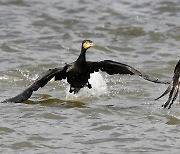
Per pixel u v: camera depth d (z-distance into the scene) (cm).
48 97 1661
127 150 1245
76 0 2878
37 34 2408
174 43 2323
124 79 1858
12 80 1850
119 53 2212
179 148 1259
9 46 2222
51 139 1304
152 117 1463
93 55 2183
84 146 1266
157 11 2703
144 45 2294
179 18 2612
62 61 2086
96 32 2448
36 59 2094
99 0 2886
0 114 1472
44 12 2681
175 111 1524
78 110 1518
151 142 1291
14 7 2758
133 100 1648
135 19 2602
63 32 2448
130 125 1400
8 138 1309
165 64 2048
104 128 1376
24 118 1444
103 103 1616
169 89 1401
